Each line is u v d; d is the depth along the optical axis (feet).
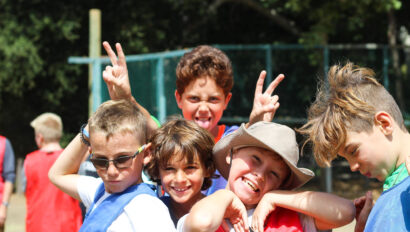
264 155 8.78
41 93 50.16
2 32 45.68
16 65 46.01
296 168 8.67
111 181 8.96
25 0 45.80
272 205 8.64
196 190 9.24
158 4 47.83
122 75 9.94
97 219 8.95
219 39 53.11
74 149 10.19
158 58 28.17
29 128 52.85
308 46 38.17
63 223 19.99
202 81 11.31
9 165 22.35
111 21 46.42
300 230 8.63
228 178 9.65
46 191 20.13
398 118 8.04
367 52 39.88
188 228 7.88
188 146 9.04
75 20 46.09
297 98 38.83
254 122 10.25
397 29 51.55
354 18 41.29
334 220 8.36
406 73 41.91
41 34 46.88
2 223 21.98
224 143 9.14
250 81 38.50
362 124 7.79
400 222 7.29
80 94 50.47
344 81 8.36
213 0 50.93
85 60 25.53
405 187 7.43
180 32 49.24
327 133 8.05
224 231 8.66
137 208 8.73
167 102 28.99
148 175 9.84
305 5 37.81
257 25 52.80
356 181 44.45
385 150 7.74
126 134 8.93
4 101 50.83
